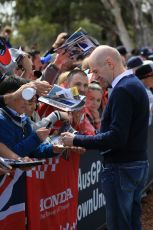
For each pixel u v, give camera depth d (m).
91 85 6.83
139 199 5.49
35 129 5.09
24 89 4.55
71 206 5.69
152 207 8.39
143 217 7.90
